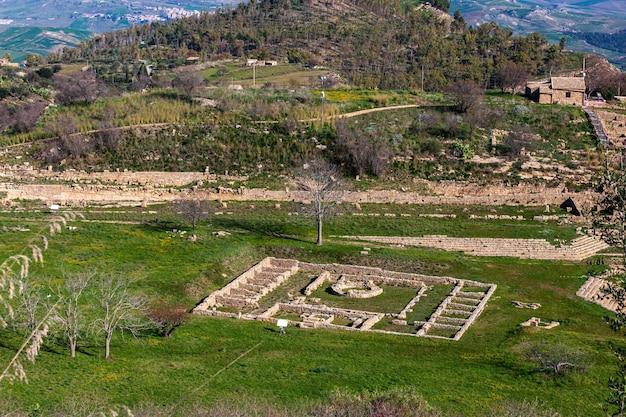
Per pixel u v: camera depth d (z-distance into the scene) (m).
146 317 81.31
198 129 143.88
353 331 83.44
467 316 89.06
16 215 113.38
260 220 119.62
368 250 108.75
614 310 92.12
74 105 157.25
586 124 156.25
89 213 116.81
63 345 73.00
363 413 58.31
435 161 139.00
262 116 150.12
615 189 47.16
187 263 99.62
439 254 109.94
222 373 69.44
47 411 56.41
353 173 135.62
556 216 124.00
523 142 144.62
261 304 93.00
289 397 63.69
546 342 78.00
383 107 161.50
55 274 89.69
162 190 127.62
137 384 65.50
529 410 60.59
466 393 66.19
